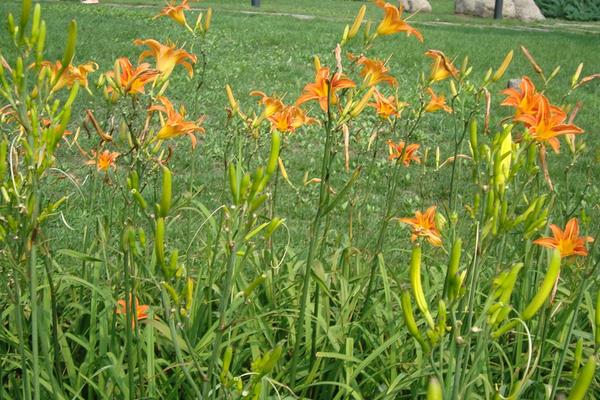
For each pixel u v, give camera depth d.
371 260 3.27
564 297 3.17
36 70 1.70
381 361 2.77
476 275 1.70
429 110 3.10
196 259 3.33
